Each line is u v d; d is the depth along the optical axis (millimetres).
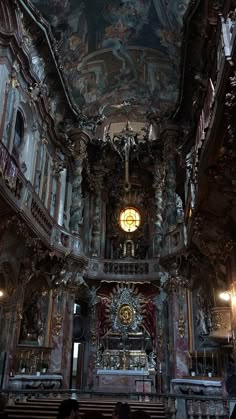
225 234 11977
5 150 11906
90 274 22062
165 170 21406
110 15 19016
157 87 22797
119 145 24844
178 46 19016
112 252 24547
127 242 24438
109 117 26344
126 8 18562
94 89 23266
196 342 16031
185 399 8180
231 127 8336
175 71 20969
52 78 18469
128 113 25844
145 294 22734
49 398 12914
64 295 18422
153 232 24125
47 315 17328
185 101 19438
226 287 12914
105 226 25078
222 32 8445
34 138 16625
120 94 24250
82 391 9188
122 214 25344
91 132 23047
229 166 9523
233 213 11414
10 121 13719
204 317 15391
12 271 14281
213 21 11930
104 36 20250
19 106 15203
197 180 10953
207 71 13422
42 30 15922
